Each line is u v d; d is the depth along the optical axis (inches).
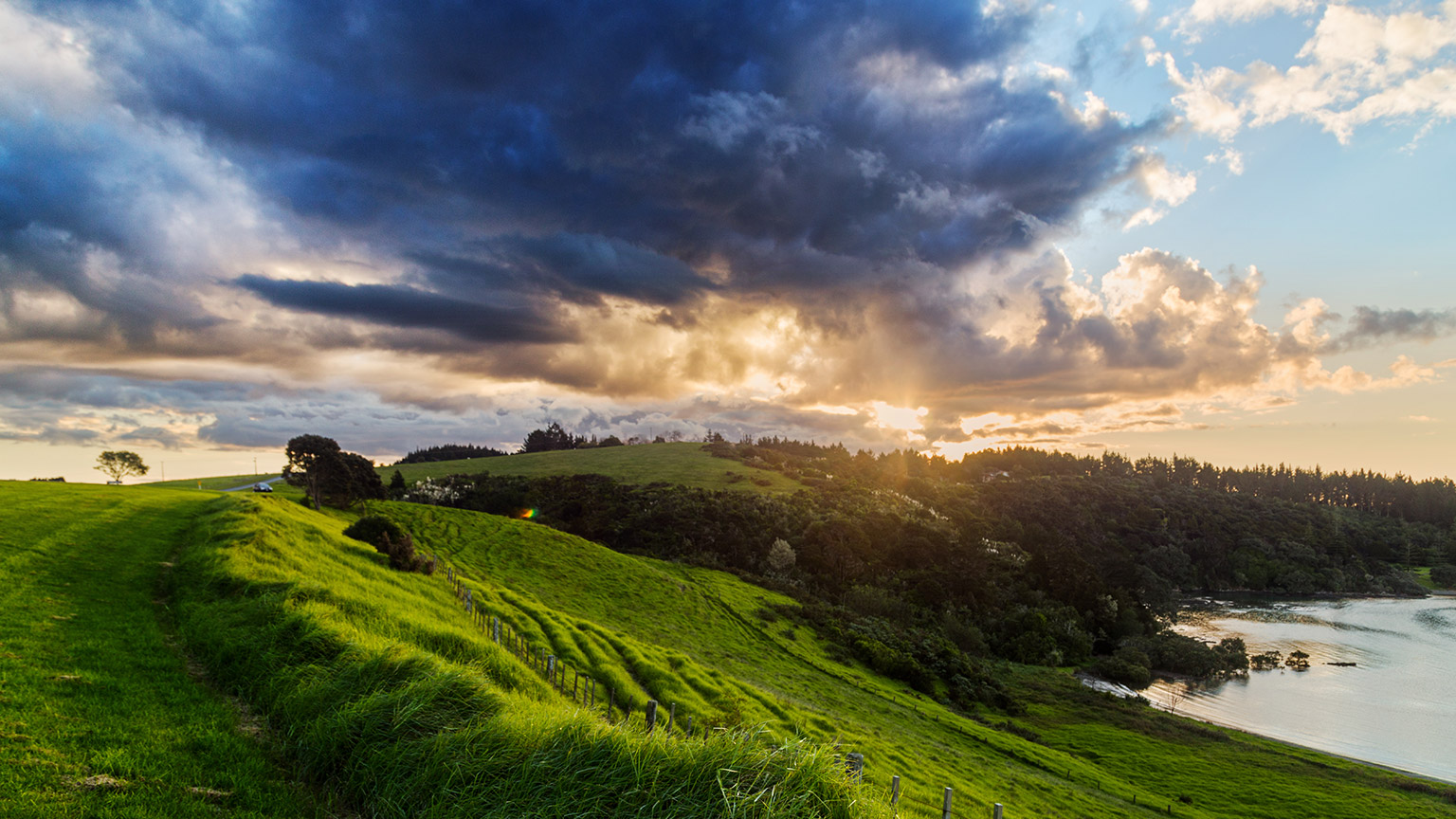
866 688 2384.4
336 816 392.8
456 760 385.1
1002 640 4010.8
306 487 3472.0
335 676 537.6
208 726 487.2
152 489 2775.6
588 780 355.3
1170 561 7534.5
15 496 1758.1
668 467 6934.1
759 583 3909.9
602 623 2263.8
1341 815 1862.7
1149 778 2082.9
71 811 334.3
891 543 5032.0
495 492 5674.2
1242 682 3730.3
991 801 1307.8
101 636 693.9
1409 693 3526.1
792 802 338.0
